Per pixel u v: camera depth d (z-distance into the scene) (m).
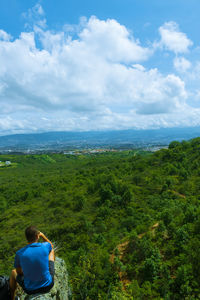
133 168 129.00
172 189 82.69
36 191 109.25
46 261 4.66
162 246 38.34
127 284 32.47
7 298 4.49
